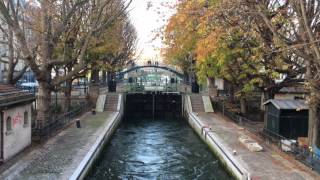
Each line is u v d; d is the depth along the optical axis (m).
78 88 51.50
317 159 18.62
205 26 22.78
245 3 19.42
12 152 20.53
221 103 43.66
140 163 26.23
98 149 25.25
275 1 21.58
